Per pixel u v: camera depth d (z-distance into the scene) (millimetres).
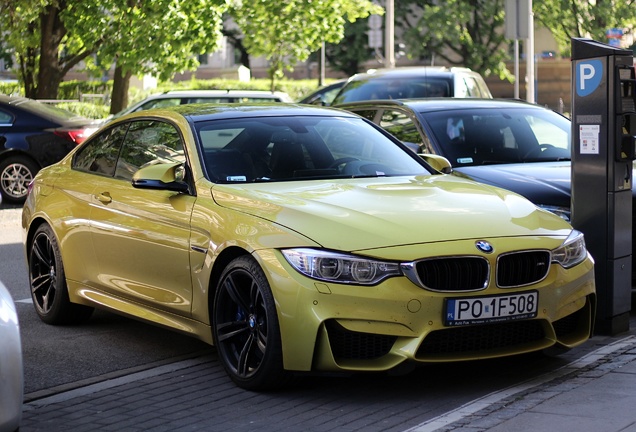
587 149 8172
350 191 7234
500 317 6488
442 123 11000
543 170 10047
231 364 6992
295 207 6812
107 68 29641
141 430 6176
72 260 8836
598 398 6074
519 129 11117
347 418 6215
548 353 6992
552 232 6906
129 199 8102
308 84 48594
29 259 9570
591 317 7133
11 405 4898
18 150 18688
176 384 7215
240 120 8203
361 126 8562
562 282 6789
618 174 8094
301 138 8102
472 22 56125
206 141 7879
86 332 9008
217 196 7320
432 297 6328
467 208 6957
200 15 28844
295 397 6703
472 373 7137
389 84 20141
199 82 47125
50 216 9102
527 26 26094
